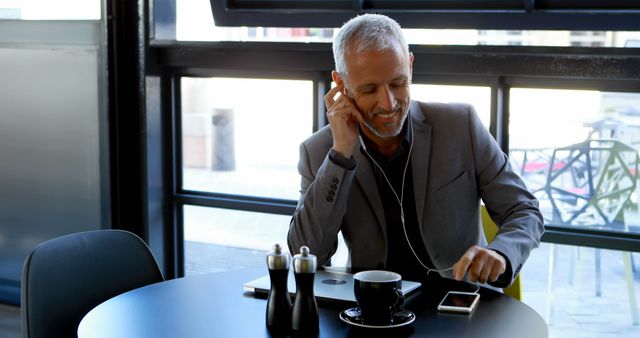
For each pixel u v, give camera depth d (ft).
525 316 5.07
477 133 6.52
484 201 6.49
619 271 8.94
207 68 10.54
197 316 5.14
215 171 10.98
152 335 4.76
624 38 8.43
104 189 10.97
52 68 11.06
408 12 9.30
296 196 10.55
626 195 8.75
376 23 5.78
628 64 8.18
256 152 10.66
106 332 4.82
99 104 10.80
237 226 10.98
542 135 8.99
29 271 5.97
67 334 6.17
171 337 4.72
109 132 10.77
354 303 5.28
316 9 9.90
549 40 8.80
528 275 9.39
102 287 6.49
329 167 5.97
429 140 6.43
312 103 10.14
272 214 10.67
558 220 9.14
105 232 6.67
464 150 6.48
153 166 10.86
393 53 5.65
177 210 11.28
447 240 6.44
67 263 6.27
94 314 5.19
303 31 10.09
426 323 4.93
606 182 8.83
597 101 8.66
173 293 5.68
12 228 11.81
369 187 6.38
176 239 11.32
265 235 10.84
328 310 5.19
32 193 11.56
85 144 11.01
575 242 8.87
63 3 10.84
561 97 8.82
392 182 6.43
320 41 9.68
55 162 11.29
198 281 6.02
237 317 5.11
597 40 8.55
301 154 6.73
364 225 6.42
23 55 11.23
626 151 8.66
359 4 9.53
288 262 4.81
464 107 6.64
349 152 5.97
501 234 5.80
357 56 5.67
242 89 10.57
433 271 6.44
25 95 11.33
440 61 9.07
